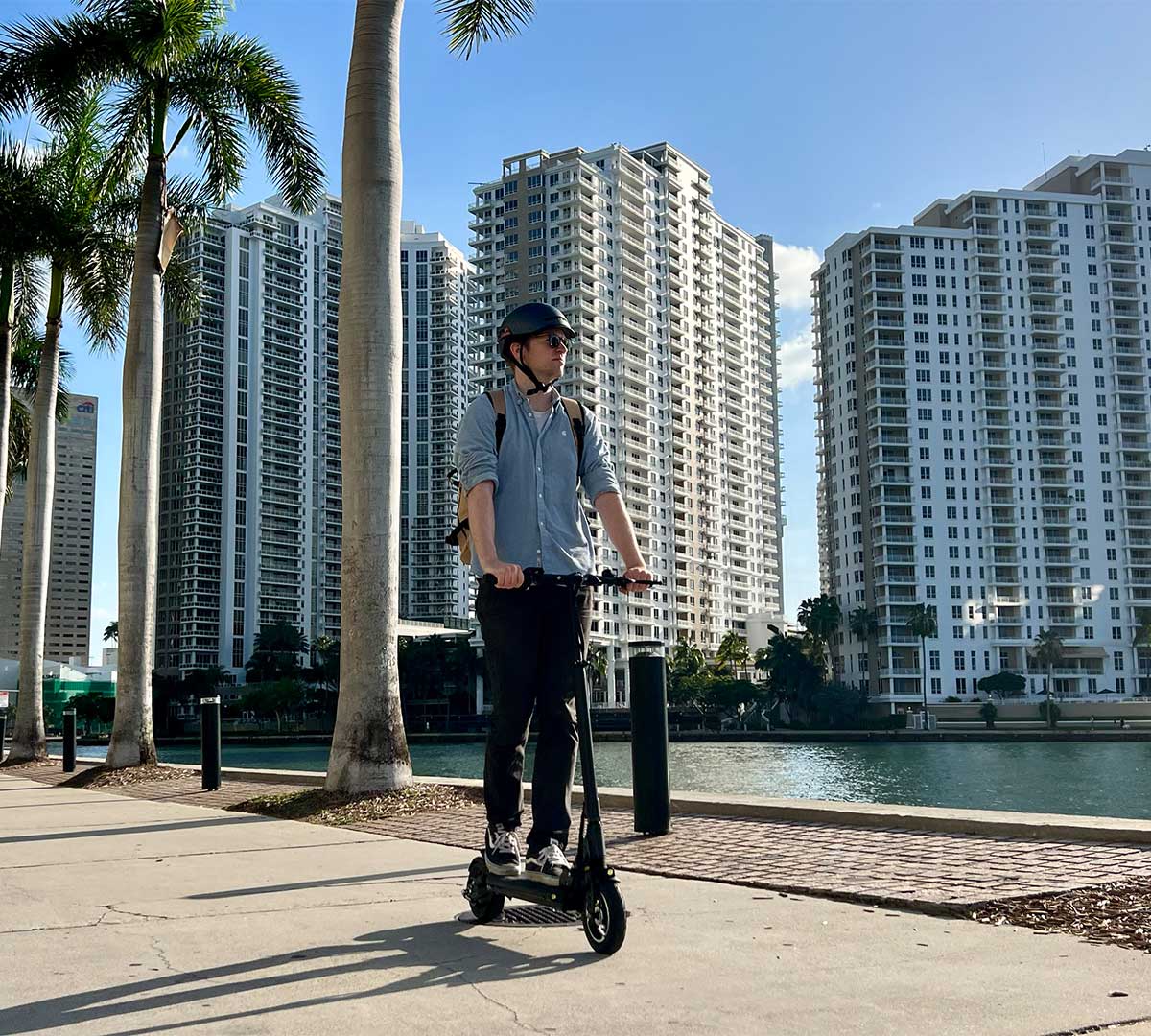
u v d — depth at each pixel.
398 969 3.33
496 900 4.04
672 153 166.12
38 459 24.06
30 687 23.47
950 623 133.25
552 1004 2.88
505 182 150.38
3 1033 2.71
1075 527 136.75
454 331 197.25
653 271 160.00
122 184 22.67
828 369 148.62
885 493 134.88
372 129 11.35
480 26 13.91
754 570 180.38
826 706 125.94
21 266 24.73
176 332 179.12
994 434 137.75
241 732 137.62
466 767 70.00
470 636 147.12
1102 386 140.38
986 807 44.94
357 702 10.70
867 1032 2.60
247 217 184.62
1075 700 130.25
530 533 3.93
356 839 7.45
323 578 188.62
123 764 17.23
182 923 4.20
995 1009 2.80
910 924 4.03
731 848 6.36
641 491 148.62
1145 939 3.67
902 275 139.00
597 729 114.12
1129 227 143.38
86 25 18.30
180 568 175.00
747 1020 2.72
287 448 184.50
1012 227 141.38
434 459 192.38
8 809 10.73
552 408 4.12
